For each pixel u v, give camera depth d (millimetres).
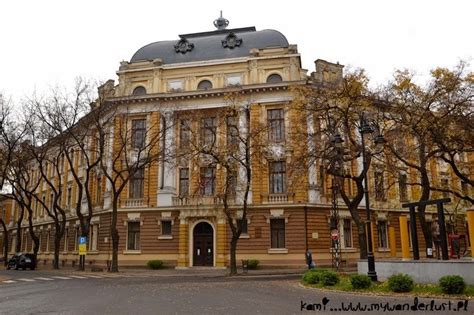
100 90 38906
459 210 41938
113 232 34656
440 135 24969
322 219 37219
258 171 37500
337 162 30000
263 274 31109
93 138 39719
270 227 37156
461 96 24938
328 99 28250
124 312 12859
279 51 40156
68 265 47375
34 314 12664
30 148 40906
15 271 38125
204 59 42375
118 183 40656
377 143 23094
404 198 42500
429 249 27531
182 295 17453
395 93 27078
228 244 37500
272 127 38344
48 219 55875
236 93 36500
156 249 38844
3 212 75438
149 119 40750
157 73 41750
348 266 37094
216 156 31984
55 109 36906
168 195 39344
